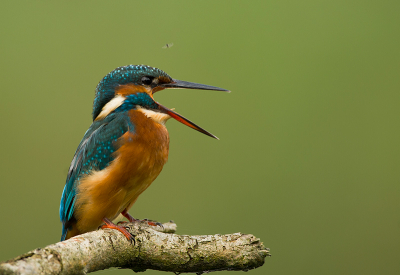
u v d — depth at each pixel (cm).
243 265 577
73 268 467
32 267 412
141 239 561
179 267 577
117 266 561
